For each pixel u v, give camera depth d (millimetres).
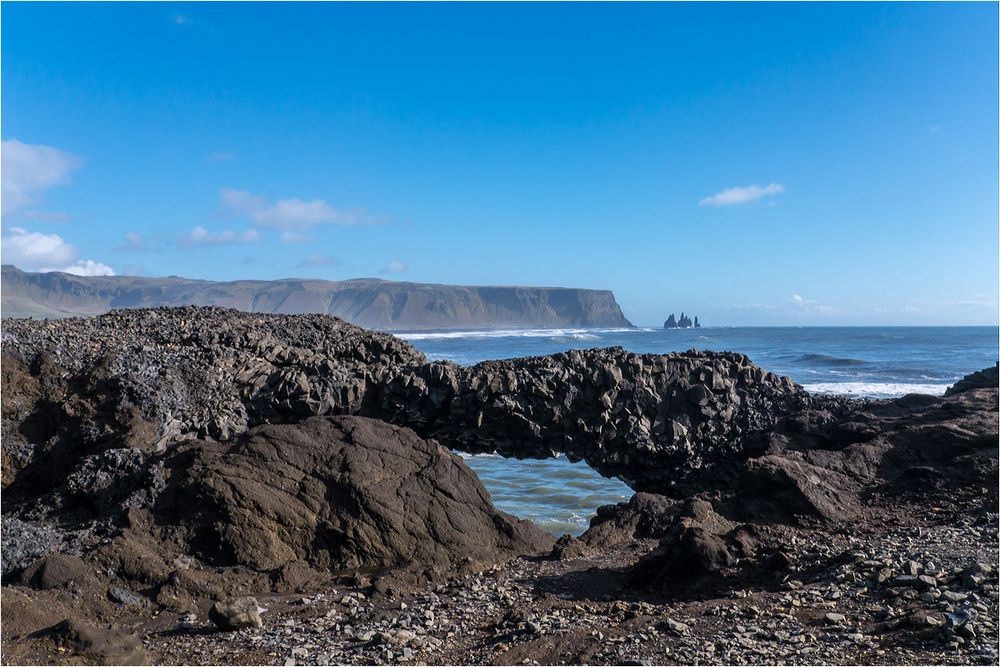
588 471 23812
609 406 19703
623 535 13805
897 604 8664
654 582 10680
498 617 9977
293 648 8922
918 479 14008
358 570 12742
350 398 18609
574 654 8297
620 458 19953
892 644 7676
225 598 11164
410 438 15016
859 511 13156
